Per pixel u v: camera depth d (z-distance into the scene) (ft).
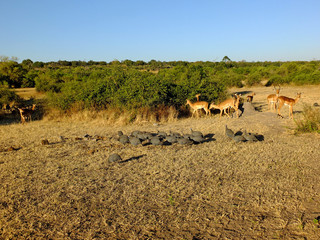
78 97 51.03
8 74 119.03
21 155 26.71
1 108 56.85
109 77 53.72
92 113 47.62
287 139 30.94
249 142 30.14
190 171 21.58
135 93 49.14
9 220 14.99
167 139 30.78
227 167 22.25
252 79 110.22
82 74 88.53
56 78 92.12
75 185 19.39
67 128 40.57
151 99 47.42
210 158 24.73
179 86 54.54
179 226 14.06
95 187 18.92
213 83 57.82
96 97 51.11
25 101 64.85
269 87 104.99
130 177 20.74
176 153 26.55
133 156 26.07
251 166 22.27
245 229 13.65
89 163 24.30
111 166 23.34
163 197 17.28
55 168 22.94
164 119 45.57
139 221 14.64
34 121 48.01
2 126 43.39
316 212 14.92
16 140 33.32
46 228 14.21
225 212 15.25
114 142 31.73
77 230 13.93
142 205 16.35
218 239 12.91
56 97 52.75
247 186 18.45
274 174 20.45
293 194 17.08
